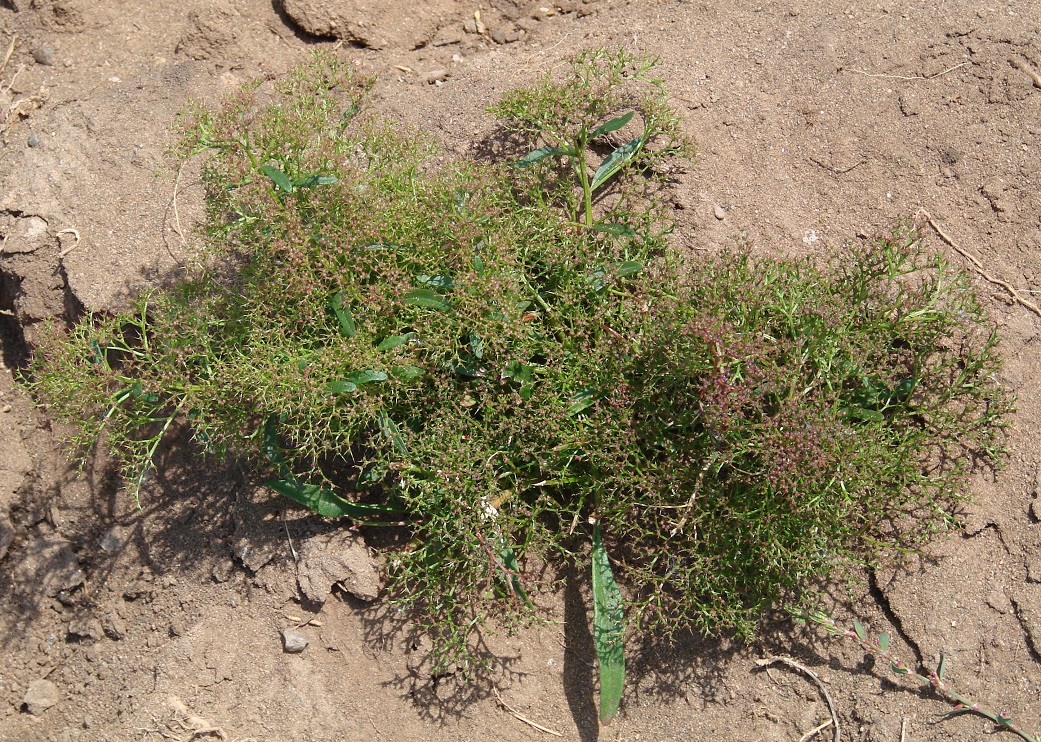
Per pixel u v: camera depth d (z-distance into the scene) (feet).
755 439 1.54
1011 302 1.77
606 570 1.68
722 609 1.62
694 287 1.64
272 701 1.73
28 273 1.91
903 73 1.90
